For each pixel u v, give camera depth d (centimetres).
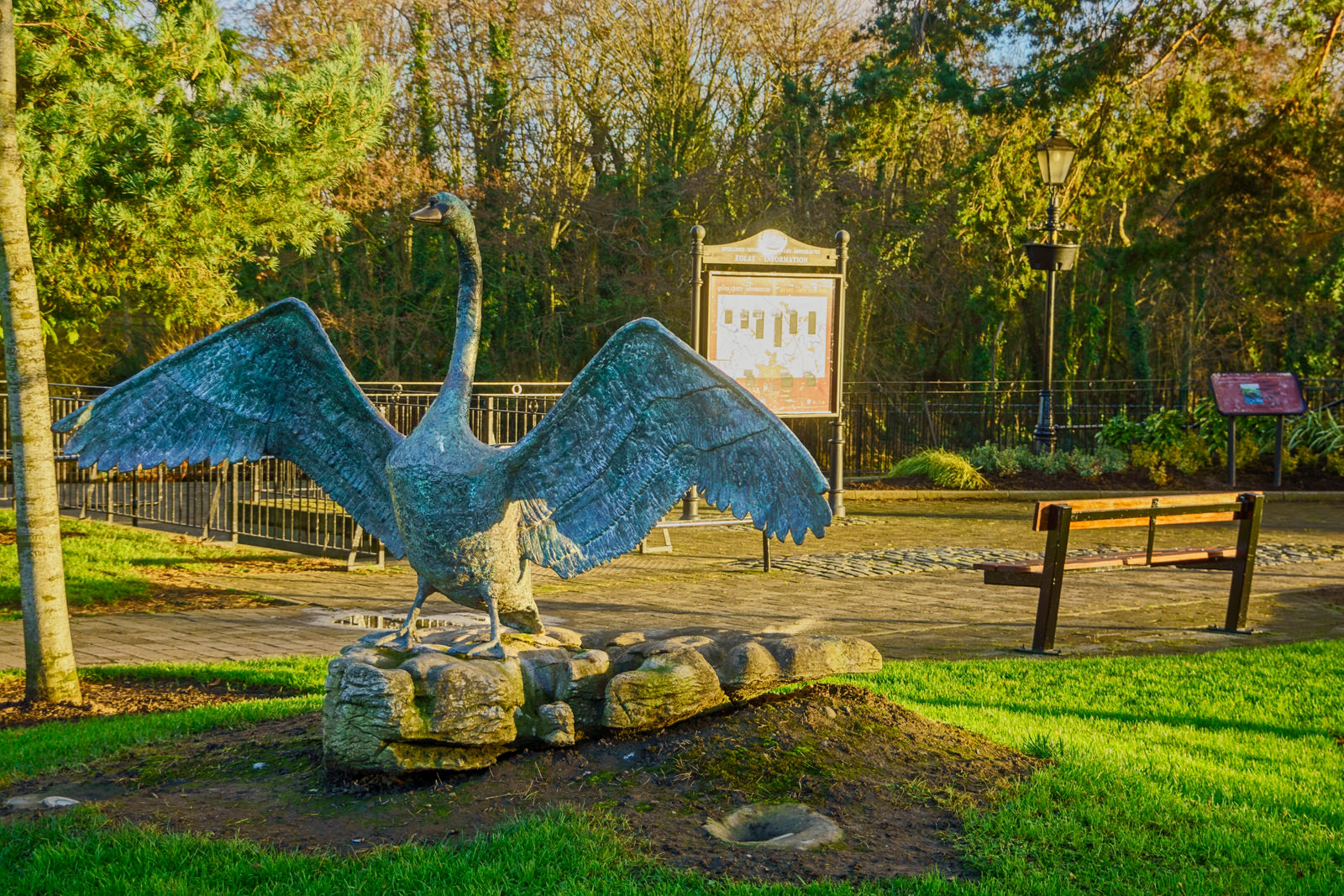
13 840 448
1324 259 2767
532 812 466
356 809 479
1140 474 2173
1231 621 988
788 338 1614
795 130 2948
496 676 503
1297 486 2117
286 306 481
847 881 414
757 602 1091
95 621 973
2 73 700
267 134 1129
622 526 482
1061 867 433
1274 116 2327
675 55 2942
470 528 474
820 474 444
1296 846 462
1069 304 3325
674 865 423
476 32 2919
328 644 888
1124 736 621
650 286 2852
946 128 3173
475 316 494
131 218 1075
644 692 530
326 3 2639
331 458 512
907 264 3066
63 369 2364
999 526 1702
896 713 589
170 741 589
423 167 2711
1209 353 3509
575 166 3103
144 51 1168
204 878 410
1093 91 2311
